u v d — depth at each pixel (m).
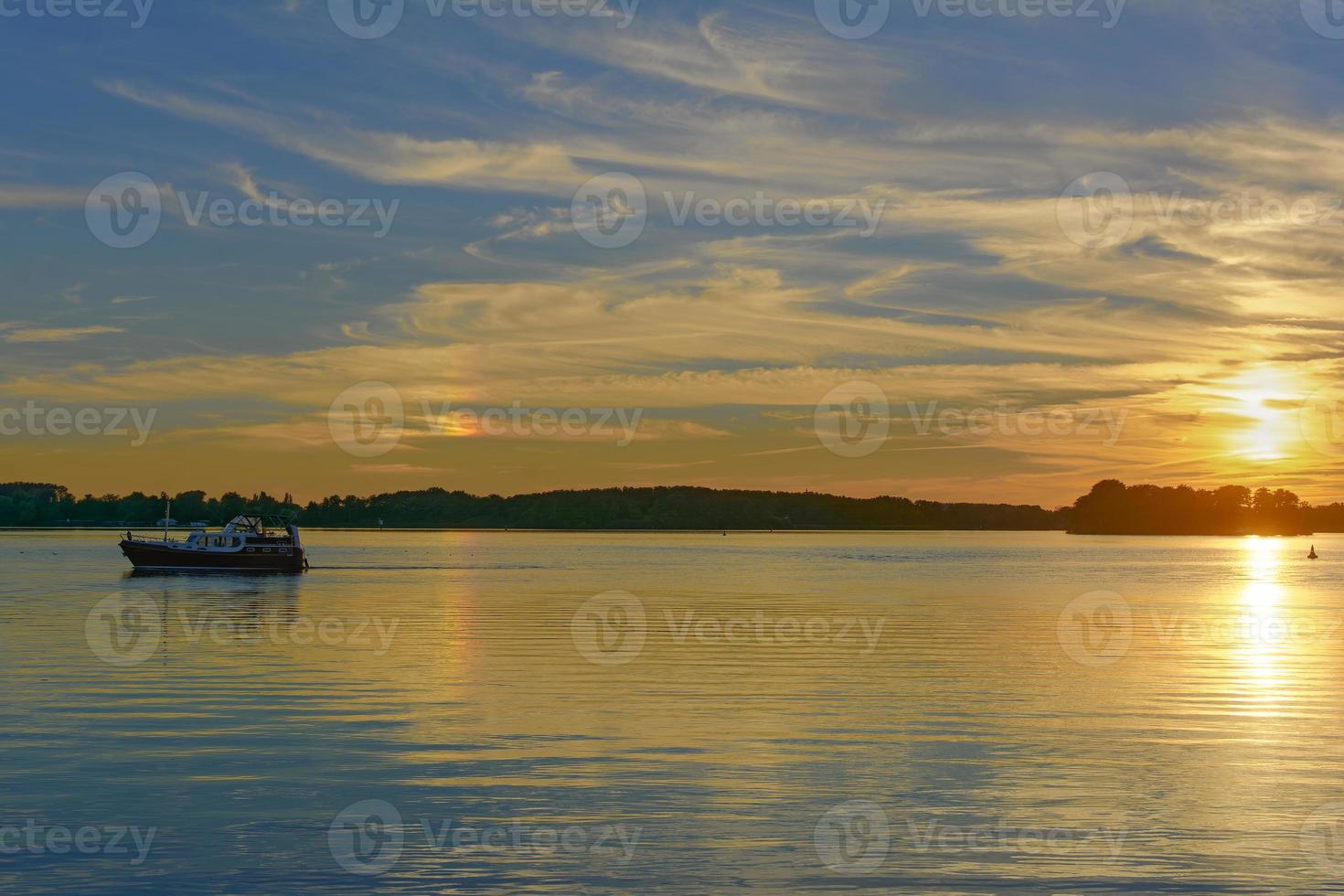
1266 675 34.81
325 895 16.42
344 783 21.59
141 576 95.69
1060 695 30.92
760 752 24.08
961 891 16.64
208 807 20.14
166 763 22.89
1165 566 138.50
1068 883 16.89
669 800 20.64
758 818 19.66
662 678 33.72
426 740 25.02
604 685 32.47
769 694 30.91
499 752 23.89
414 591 77.94
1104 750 24.27
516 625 50.88
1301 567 138.25
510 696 30.45
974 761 23.36
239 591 77.12
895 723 26.95
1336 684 32.88
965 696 30.78
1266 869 17.41
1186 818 19.64
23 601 66.25
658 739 25.22
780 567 126.75
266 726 26.33
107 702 29.28
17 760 23.12
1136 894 16.52
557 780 21.84
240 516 102.62
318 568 118.50
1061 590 82.25
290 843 18.42
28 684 32.31
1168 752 24.03
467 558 154.00
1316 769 22.67
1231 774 22.27
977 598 71.94
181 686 32.03
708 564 134.38
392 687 31.95
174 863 17.58
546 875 17.19
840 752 24.08
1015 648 42.03
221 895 16.44
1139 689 31.88
